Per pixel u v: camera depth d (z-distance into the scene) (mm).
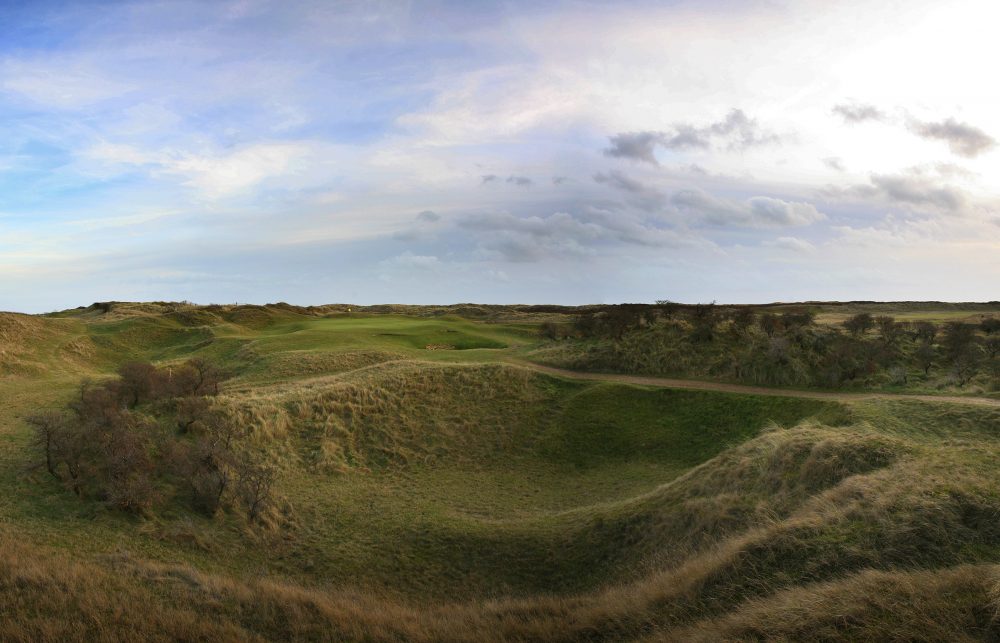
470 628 13664
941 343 45125
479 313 116125
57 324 62344
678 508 18594
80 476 20281
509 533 20516
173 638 11281
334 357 46969
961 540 11141
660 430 32281
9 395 34875
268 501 22141
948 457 15211
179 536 18297
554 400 36281
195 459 22453
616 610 13211
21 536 15859
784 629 9695
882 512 12383
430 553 19781
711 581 12484
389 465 28938
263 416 29391
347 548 20016
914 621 8805
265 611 13133
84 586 12719
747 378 37031
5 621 10859
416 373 37750
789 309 96188
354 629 12883
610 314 50438
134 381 32062
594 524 19875
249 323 76750
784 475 17469
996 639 8180
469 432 32875
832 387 34219
